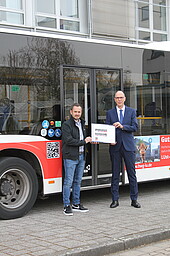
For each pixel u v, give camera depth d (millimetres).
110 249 5594
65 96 8031
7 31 7344
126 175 8898
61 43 8008
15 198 7457
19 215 7305
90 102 8438
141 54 9328
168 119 9750
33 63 7605
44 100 7707
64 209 7488
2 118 7176
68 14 14852
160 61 9695
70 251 5285
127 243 5785
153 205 8250
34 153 7504
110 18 15742
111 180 8273
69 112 8094
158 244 6078
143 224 6633
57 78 7906
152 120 9430
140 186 10812
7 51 7316
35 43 7656
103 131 7762
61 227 6504
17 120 7348
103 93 8648
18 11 13648
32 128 7516
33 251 5297
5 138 7164
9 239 5840
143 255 5551
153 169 9398
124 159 8008
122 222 6781
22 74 7457
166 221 6844
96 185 8445
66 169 7480
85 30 15320
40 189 7848
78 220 6984
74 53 8188
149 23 17172
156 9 17453
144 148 9219
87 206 8234
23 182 7480
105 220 6945
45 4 14227
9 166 7230
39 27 13961
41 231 6266
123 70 8984
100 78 8594
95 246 5492
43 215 7500
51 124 7770
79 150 7539
